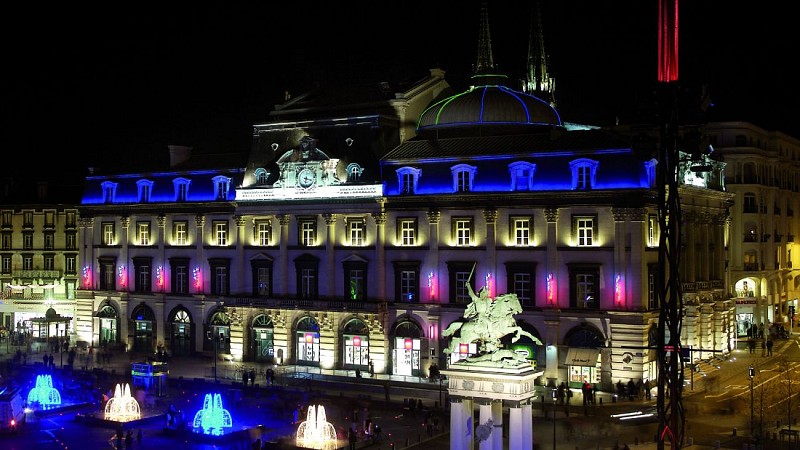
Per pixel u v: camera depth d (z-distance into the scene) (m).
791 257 157.38
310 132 116.25
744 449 71.12
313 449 75.81
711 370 108.94
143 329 130.12
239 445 79.50
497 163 103.38
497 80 117.62
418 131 115.75
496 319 62.91
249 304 117.88
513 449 61.28
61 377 108.81
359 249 111.19
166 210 127.31
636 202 95.81
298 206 115.12
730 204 128.12
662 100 45.00
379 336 108.62
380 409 93.12
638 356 95.56
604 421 85.56
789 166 155.88
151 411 92.69
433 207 106.31
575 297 99.06
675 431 43.84
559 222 100.06
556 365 99.62
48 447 79.00
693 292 110.00
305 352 114.88
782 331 138.50
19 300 153.12
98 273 134.12
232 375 110.12
